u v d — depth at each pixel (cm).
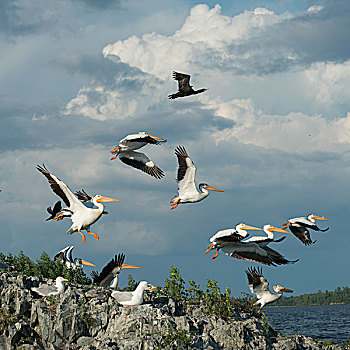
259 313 4425
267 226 3619
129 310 3953
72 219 3281
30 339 3947
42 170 3253
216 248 3225
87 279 4803
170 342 3703
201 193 3462
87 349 3806
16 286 4078
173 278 4472
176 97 3456
